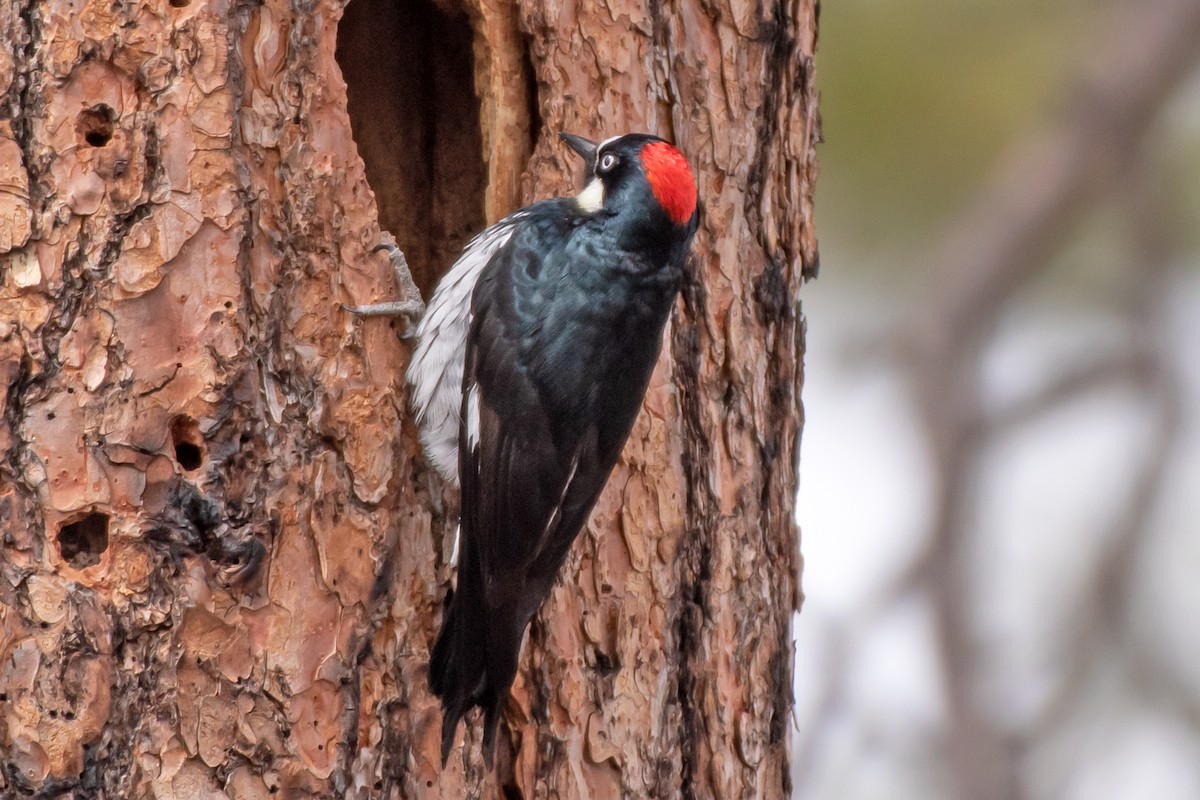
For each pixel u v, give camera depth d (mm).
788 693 11703
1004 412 19750
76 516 8984
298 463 9398
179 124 9094
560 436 9945
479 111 10594
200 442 9109
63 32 8992
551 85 10398
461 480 9852
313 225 9477
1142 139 18406
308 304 9492
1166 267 19422
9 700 8859
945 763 18172
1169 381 19422
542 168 10461
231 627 9148
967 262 18875
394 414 9812
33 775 8836
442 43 11055
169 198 9070
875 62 16500
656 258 10148
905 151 17016
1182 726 18594
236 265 9180
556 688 10336
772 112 11398
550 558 9883
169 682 9031
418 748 9742
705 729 10969
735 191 11141
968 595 19078
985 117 17016
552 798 10344
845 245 17938
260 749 9195
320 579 9422
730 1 11070
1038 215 18516
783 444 11586
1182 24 17750
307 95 9445
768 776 11438
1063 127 18234
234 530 9148
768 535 11398
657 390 10688
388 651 9688
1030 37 17266
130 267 9031
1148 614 18938
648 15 10734
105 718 8914
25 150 8992
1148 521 19109
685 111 10945
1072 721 18672
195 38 9102
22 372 8969
